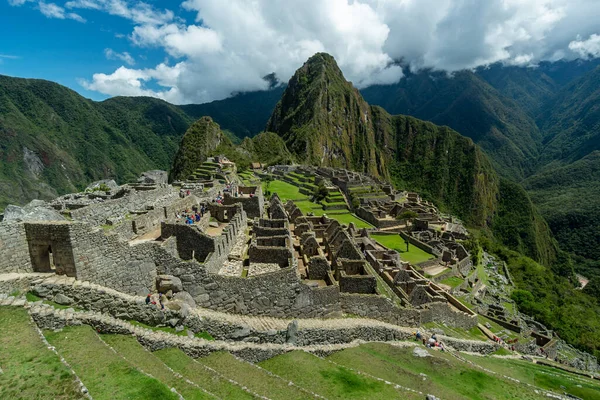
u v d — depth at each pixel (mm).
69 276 20750
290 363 23016
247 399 17484
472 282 72812
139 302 21656
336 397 20141
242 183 104938
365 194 127188
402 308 34406
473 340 38562
